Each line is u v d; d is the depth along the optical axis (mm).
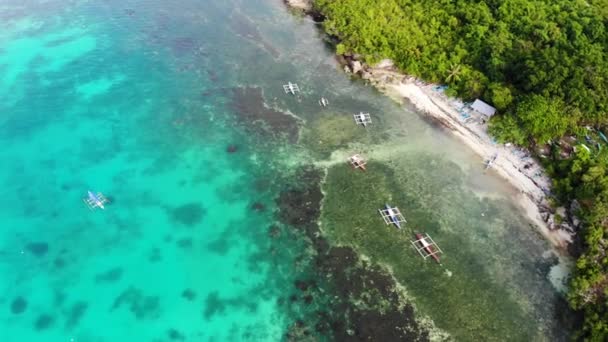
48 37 102375
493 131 77188
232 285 60656
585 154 70250
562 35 86500
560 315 57094
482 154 77312
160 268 62219
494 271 61594
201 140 80125
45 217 67812
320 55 99250
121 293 59500
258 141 80062
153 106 86188
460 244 64688
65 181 72750
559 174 71625
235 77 93125
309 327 56250
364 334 55375
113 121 82938
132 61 96312
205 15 110688
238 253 64062
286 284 60594
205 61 96812
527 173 73562
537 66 79188
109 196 70750
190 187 72562
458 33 93875
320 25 108250
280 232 66562
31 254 63312
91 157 76562
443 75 87625
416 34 94125
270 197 71312
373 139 80375
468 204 69875
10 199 69938
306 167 75688
